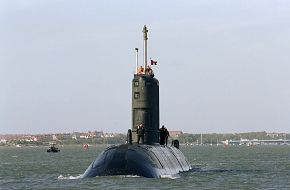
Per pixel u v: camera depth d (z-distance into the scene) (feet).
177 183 592.60
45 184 620.08
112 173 605.73
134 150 621.31
